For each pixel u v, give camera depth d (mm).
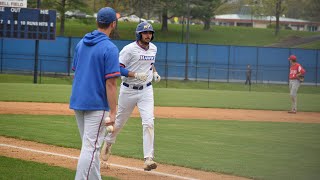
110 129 18000
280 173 25266
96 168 18656
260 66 134500
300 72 59219
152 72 25562
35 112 49500
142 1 169250
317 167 26953
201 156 29500
